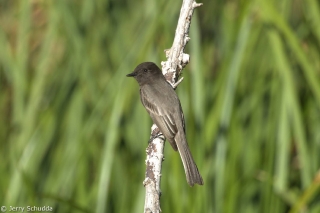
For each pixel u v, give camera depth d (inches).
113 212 518.0
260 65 546.3
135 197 513.0
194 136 472.7
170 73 450.0
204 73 547.2
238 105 526.9
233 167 496.1
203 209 463.8
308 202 508.7
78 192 520.7
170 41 522.6
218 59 565.0
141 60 511.5
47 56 573.3
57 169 536.1
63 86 559.5
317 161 538.3
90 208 513.0
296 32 564.1
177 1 542.0
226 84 495.2
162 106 435.5
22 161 536.4
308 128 552.1
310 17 546.6
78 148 526.0
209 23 579.5
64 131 547.2
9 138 598.9
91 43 571.2
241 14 503.8
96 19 578.6
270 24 492.1
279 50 491.2
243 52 494.9
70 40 562.9
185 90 501.0
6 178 539.8
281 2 543.5
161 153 404.2
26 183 458.6
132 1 585.3
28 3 589.9
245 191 514.3
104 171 485.7
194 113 475.8
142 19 577.0
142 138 524.4
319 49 550.0
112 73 565.9
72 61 561.0
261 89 540.1
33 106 557.6
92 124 523.2
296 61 558.6
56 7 568.7
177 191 456.4
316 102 550.3
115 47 574.9
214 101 517.7
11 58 595.5
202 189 465.4
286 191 496.7
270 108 520.7
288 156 507.8
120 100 500.4
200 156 469.7
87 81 554.9
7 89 630.5
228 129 496.7
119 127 509.4
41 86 564.1
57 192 524.1
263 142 535.5
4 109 624.4
